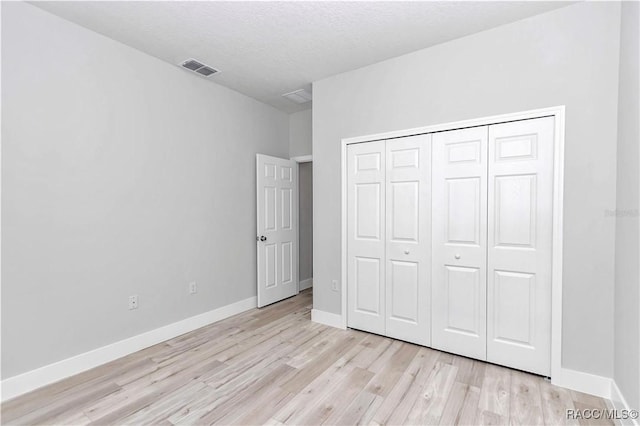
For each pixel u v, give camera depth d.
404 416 1.85
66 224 2.30
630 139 1.77
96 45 2.46
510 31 2.34
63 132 2.28
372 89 3.01
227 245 3.59
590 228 2.07
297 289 4.50
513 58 2.33
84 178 2.39
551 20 2.19
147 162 2.81
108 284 2.54
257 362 2.50
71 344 2.32
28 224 2.12
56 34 2.24
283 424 1.79
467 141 2.53
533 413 1.87
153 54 2.82
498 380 2.21
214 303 3.43
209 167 3.38
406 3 2.12
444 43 2.62
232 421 1.81
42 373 2.17
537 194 2.25
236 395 2.06
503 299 2.38
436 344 2.69
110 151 2.55
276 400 2.01
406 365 2.43
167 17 2.27
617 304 1.93
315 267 3.41
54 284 2.24
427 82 2.71
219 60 2.93
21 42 2.08
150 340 2.81
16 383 2.05
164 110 2.95
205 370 2.38
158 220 2.90
